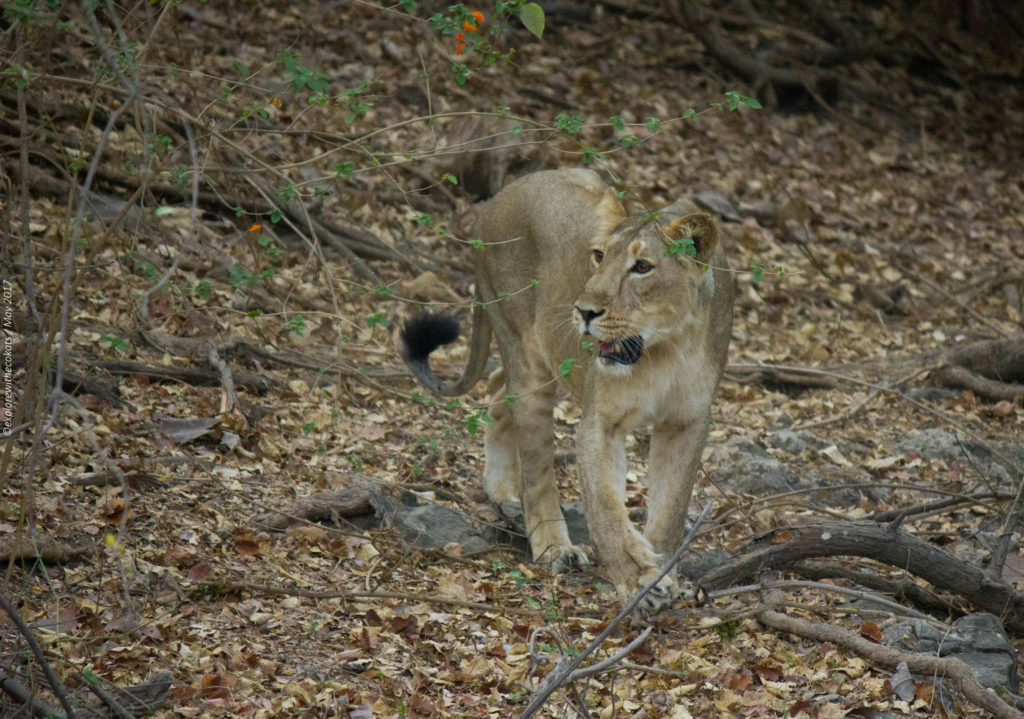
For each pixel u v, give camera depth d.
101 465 9.53
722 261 9.33
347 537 9.66
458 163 19.08
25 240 7.19
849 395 15.86
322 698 7.33
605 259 8.62
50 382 10.53
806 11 32.03
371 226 17.48
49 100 15.28
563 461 12.58
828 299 19.45
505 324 10.70
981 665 8.28
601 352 8.55
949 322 19.62
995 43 34.34
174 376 11.86
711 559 9.97
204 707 7.03
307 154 17.94
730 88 27.64
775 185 23.30
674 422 9.12
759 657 8.51
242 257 14.62
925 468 13.57
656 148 23.36
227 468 10.31
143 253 13.29
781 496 11.09
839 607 9.35
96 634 7.52
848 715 7.77
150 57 13.84
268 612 8.33
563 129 8.45
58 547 8.20
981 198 26.27
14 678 6.65
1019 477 12.91
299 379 12.77
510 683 7.87
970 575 9.45
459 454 12.30
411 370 11.10
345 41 23.33
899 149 27.84
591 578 10.01
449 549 9.94
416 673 7.85
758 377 16.05
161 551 8.65
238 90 16.81
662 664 8.28
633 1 30.39
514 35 26.58
